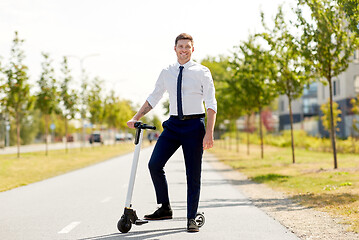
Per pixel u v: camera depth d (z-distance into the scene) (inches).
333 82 1672.0
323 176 550.0
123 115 2460.6
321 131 1839.3
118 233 234.1
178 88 205.9
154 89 214.4
